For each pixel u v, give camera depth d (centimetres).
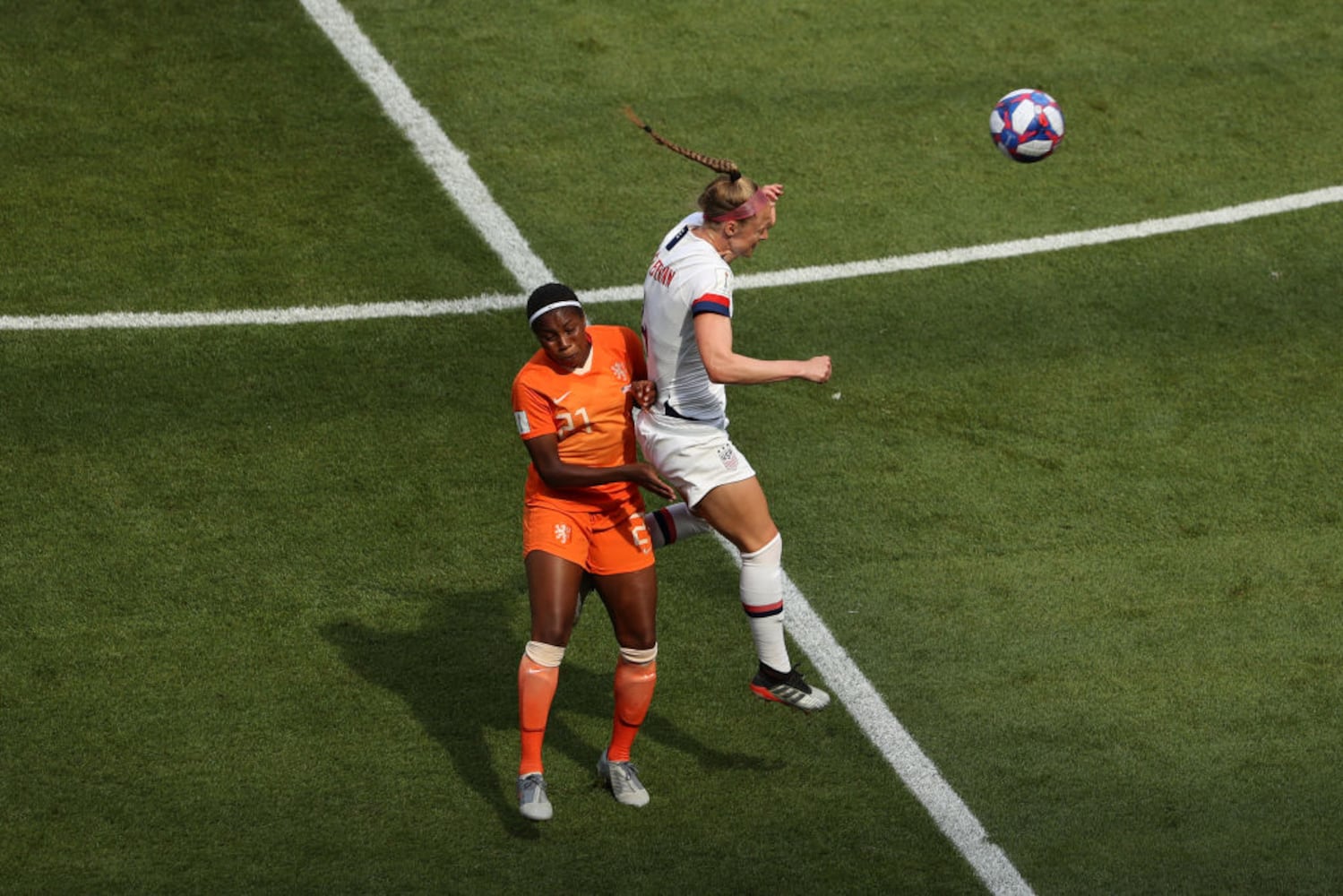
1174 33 4075
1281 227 3456
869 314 3184
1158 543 2606
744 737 2234
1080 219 3469
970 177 3581
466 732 2223
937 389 2977
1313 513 2675
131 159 3503
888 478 2753
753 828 2077
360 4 4053
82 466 2712
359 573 2508
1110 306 3219
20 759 2131
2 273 3175
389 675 2314
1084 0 4200
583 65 3872
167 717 2216
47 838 2012
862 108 3766
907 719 2264
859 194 3512
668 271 1988
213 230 3325
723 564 2567
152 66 3784
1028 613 2458
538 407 1952
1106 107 3812
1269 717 2262
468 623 2420
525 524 2031
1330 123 3791
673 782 2153
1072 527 2642
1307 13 4172
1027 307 3209
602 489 1998
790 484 2733
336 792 2109
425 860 2006
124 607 2417
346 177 3491
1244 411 2925
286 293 3169
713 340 1914
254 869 1980
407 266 3259
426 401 2909
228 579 2483
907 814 2105
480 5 4069
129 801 2077
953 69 3909
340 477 2716
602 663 2377
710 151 3606
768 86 3831
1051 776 2164
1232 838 2062
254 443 2786
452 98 3741
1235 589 2508
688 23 4041
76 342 3009
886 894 1975
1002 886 1991
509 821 2078
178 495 2658
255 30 3925
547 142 3622
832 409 2922
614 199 3472
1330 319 3191
